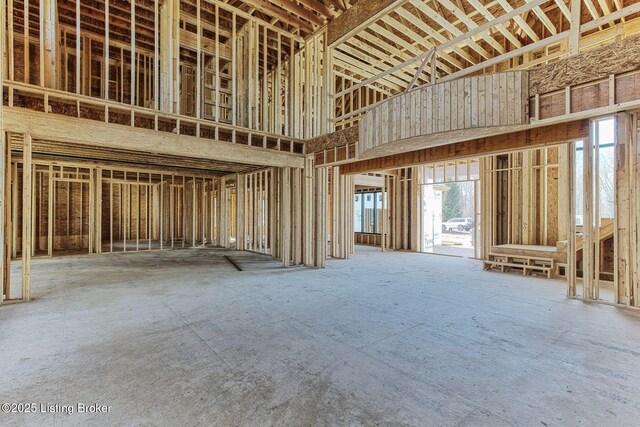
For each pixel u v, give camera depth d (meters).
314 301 4.65
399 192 11.96
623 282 4.51
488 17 6.30
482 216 8.81
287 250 7.70
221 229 11.81
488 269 7.47
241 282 5.89
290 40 8.14
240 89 8.00
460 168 12.15
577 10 4.27
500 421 1.99
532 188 7.84
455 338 3.32
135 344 3.10
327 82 7.53
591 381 2.48
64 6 7.23
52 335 3.30
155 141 5.50
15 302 4.41
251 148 6.88
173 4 6.02
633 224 4.41
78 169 10.11
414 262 8.69
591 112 3.77
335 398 2.23
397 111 4.75
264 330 3.49
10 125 4.25
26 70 4.46
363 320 3.85
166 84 5.88
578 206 8.87
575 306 4.50
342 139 6.79
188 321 3.76
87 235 11.54
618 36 6.44
